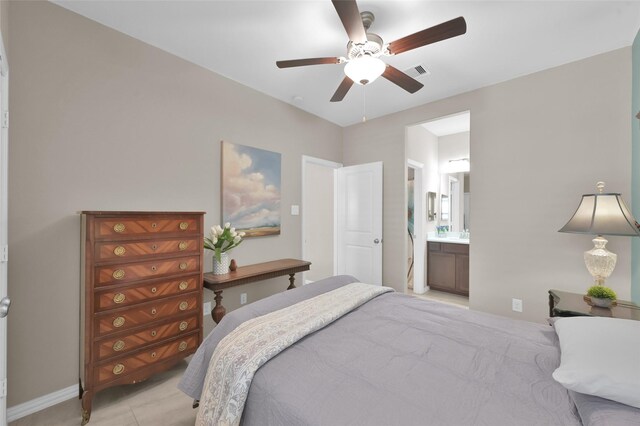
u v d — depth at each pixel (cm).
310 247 503
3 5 153
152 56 232
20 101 174
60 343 187
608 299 184
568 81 254
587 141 246
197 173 262
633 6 185
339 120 408
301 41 227
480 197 301
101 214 173
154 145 234
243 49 238
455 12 191
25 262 175
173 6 189
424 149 457
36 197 180
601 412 79
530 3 183
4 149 144
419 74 274
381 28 208
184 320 213
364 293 192
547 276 264
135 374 187
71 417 173
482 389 98
